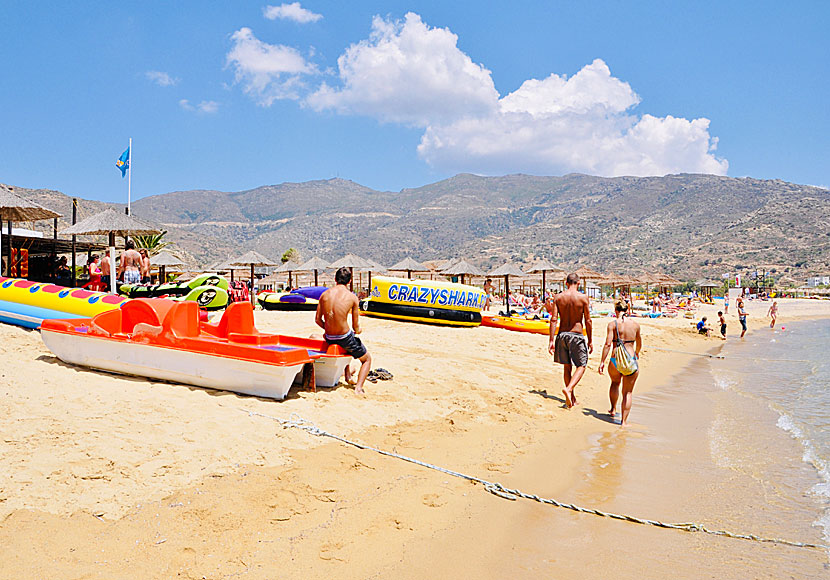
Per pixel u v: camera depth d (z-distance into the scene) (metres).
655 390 12.13
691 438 7.94
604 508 5.26
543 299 34.31
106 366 7.66
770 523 5.02
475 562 4.03
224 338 8.44
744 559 4.30
